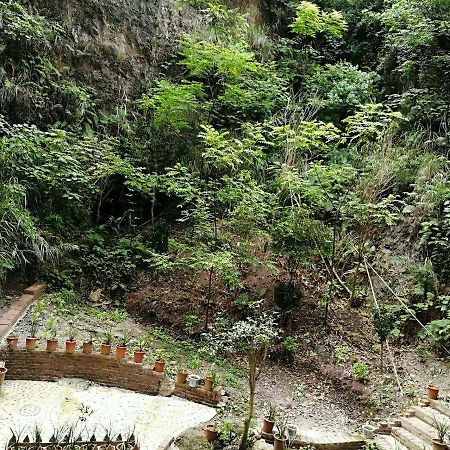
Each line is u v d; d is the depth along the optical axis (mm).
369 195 9180
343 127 11578
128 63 11500
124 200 10344
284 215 8789
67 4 10820
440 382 6906
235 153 8508
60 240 8828
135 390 6258
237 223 8305
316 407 6570
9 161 8133
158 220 10148
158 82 10586
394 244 9180
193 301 8555
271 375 7293
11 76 9383
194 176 9703
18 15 9484
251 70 10820
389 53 12016
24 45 9578
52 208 9164
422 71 11062
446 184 9102
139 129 10930
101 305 8492
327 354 7582
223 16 12250
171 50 12172
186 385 6223
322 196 8703
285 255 8742
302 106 11773
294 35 13938
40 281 8406
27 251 8008
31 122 9516
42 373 6180
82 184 9195
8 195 7895
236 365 7426
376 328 7504
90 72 10906
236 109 11422
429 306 8023
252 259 8297
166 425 5410
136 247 9500
